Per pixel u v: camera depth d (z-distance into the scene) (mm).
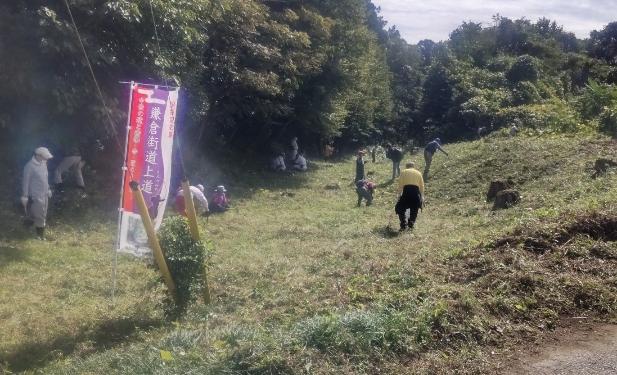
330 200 23078
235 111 27328
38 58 15047
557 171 18891
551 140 23844
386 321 5969
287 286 9195
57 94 15164
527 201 15086
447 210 17781
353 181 27984
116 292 10406
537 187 17312
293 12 30062
